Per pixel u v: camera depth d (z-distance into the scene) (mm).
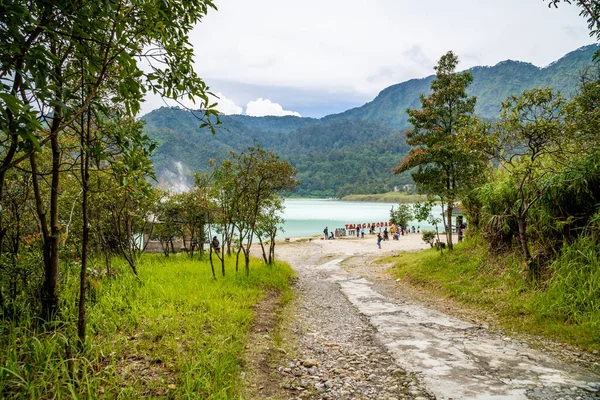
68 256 7117
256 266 15125
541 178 10086
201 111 3535
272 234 16609
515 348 6465
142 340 5656
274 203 15094
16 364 3945
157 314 6855
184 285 9617
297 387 4934
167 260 15672
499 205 11875
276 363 5672
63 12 2496
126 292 8227
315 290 13570
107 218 10219
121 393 3850
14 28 2162
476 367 5527
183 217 16703
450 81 16312
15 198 6207
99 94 3957
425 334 7473
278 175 12453
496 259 12016
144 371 4598
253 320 7625
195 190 15367
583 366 5504
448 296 11438
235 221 12516
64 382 3826
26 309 5238
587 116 8234
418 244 35281
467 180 15102
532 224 10367
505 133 9438
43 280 5852
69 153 6672
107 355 4898
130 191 4598
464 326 8156
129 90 3234
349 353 6398
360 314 9641
